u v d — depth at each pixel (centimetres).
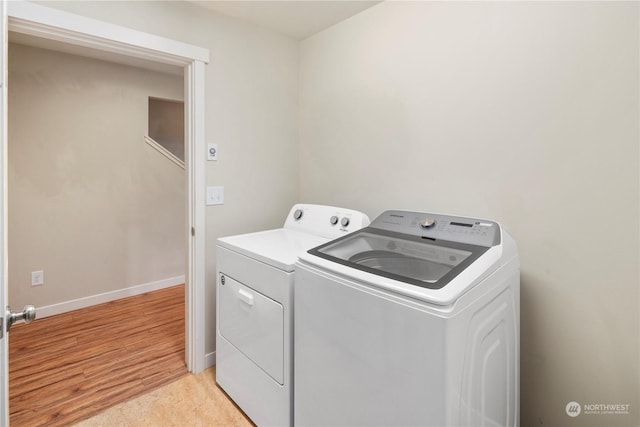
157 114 417
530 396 146
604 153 122
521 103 142
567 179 131
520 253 146
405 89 185
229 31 211
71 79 285
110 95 306
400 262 135
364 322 106
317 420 127
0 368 79
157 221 348
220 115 210
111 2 165
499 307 116
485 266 108
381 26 195
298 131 257
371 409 106
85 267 303
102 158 306
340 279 115
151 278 347
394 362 99
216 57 206
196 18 196
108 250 316
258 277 157
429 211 178
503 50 146
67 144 286
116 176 316
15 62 258
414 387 94
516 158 145
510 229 148
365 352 107
